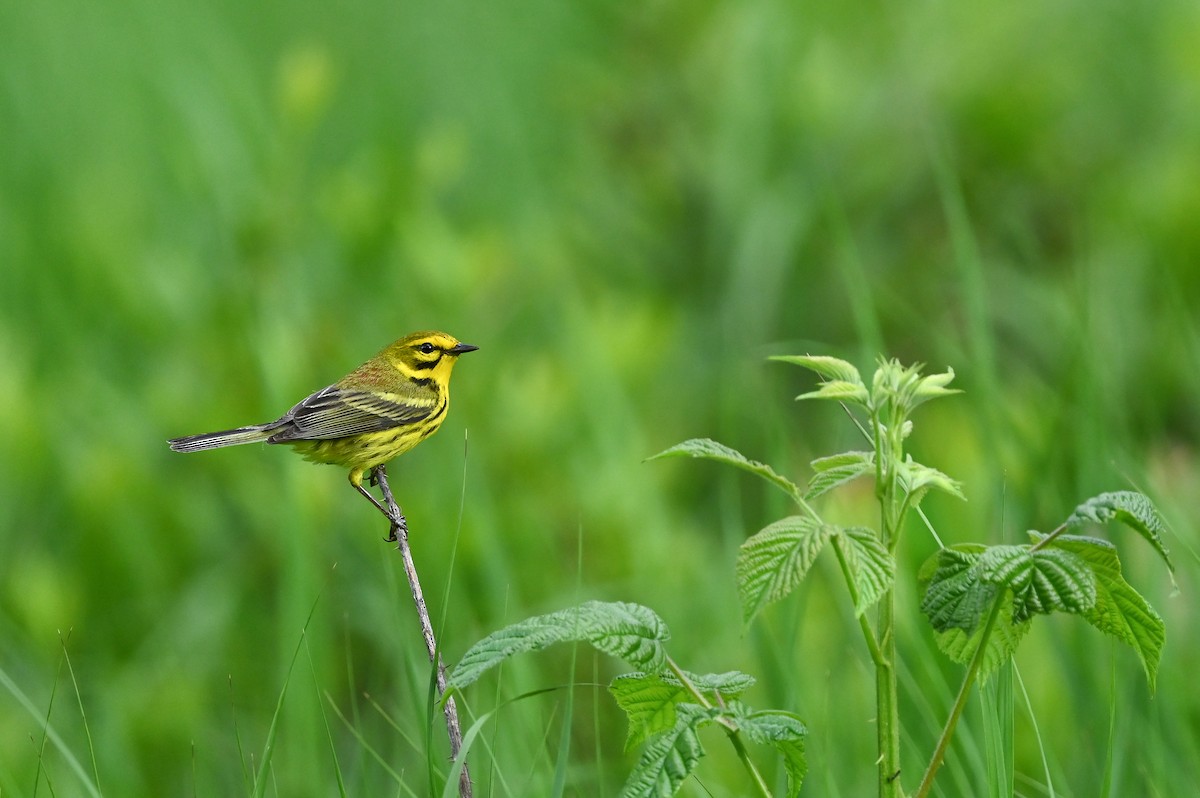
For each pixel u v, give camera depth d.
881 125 15.99
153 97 19.27
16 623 11.27
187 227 15.63
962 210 10.35
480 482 11.23
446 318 13.02
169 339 13.84
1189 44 16.11
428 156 13.63
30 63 20.12
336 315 13.05
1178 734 7.80
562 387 12.30
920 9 16.91
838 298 15.20
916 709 8.20
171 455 12.66
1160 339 13.38
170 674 10.77
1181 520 8.91
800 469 12.96
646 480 11.81
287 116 13.61
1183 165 14.75
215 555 12.23
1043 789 7.59
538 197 17.55
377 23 21.31
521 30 20.83
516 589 10.75
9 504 12.56
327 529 11.39
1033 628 9.09
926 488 5.33
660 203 16.19
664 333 13.68
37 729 9.81
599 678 10.43
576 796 7.66
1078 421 9.55
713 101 16.38
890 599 5.29
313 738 8.90
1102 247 14.24
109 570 11.98
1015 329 14.56
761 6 16.61
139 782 9.81
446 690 4.90
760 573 4.80
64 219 16.08
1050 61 16.42
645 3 16.78
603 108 16.83
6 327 14.65
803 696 8.50
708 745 8.88
